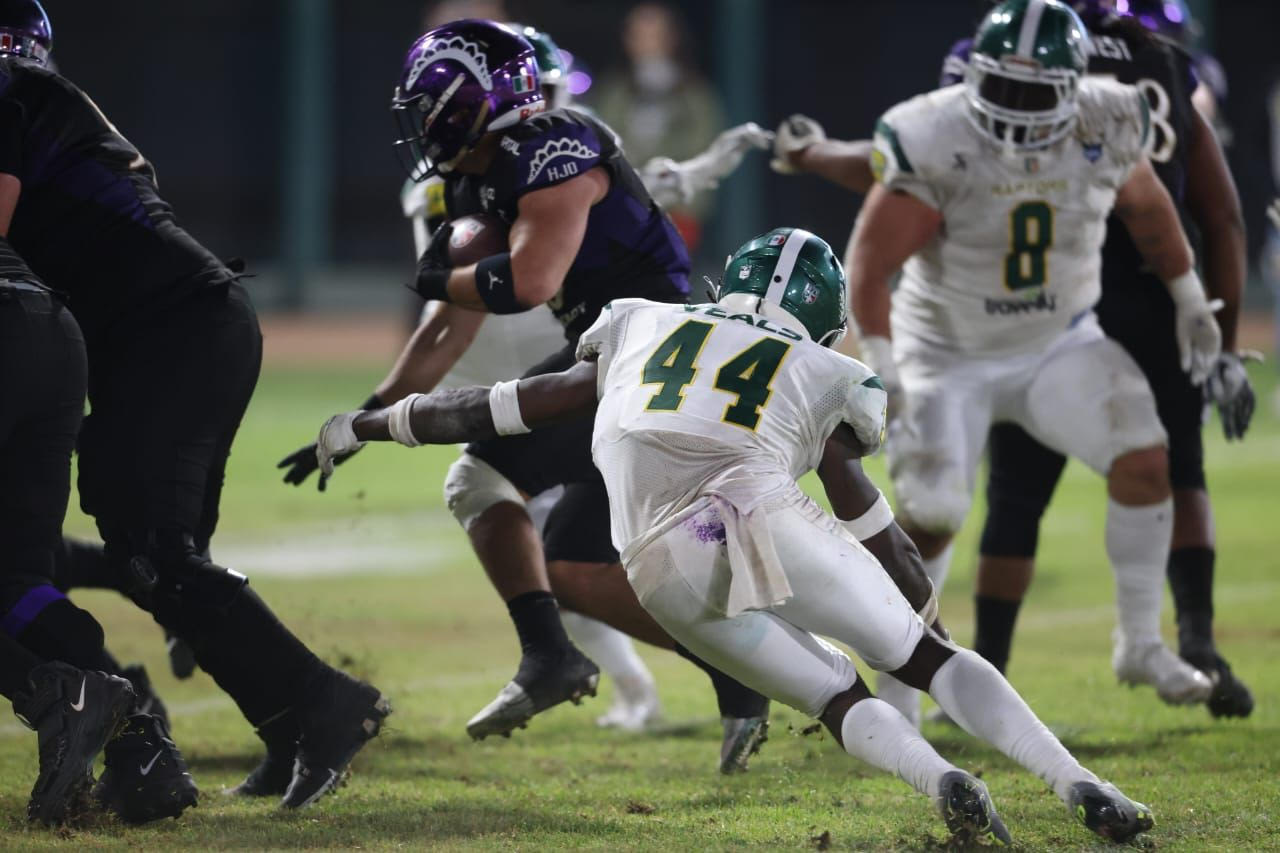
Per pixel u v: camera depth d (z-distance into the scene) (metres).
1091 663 21.36
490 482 16.00
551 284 14.38
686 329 12.84
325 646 22.30
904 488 17.72
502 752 17.16
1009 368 18.16
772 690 12.52
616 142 15.61
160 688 19.89
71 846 12.23
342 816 13.62
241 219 90.12
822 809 14.09
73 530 30.16
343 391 54.38
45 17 14.31
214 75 89.56
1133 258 19.23
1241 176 79.44
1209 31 82.06
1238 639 22.62
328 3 80.25
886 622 12.34
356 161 90.12
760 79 90.56
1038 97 16.69
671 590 12.20
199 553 14.10
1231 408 19.56
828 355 12.71
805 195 84.94
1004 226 17.41
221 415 13.92
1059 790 12.13
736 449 12.30
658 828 13.28
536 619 15.57
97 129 13.91
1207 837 12.79
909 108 17.55
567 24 89.44
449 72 14.81
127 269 13.73
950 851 12.16
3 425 12.82
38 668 12.73
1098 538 31.92
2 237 13.13
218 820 13.38
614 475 12.66
